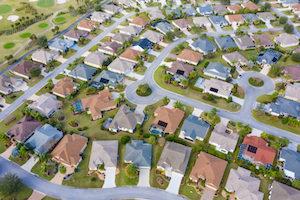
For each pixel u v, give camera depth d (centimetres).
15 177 10369
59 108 13438
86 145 11894
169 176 10869
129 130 12425
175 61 15962
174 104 13538
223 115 13250
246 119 13088
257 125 12838
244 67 15925
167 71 15325
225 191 10462
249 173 10950
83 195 10338
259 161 11275
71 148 11394
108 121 12825
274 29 19225
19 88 14462
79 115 13125
